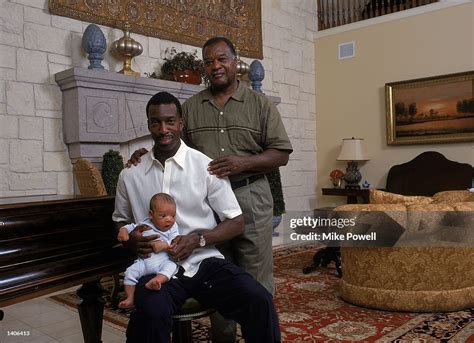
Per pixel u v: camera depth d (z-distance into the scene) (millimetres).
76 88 4094
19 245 1451
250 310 1512
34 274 1429
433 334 2578
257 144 2049
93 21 4574
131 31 4887
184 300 1570
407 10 6684
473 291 3037
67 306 3455
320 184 7691
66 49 4379
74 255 1591
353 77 7289
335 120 7512
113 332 2789
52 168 4234
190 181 1663
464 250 2928
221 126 2043
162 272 1506
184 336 1678
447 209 2850
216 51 1977
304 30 7543
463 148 6191
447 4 6297
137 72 4680
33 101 4125
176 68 5043
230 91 2064
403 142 6684
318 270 4367
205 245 1609
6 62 3953
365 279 3096
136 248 1567
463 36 6172
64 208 1621
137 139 4820
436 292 2934
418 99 6531
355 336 2584
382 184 6973
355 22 7246
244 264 2055
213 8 5867
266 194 2078
